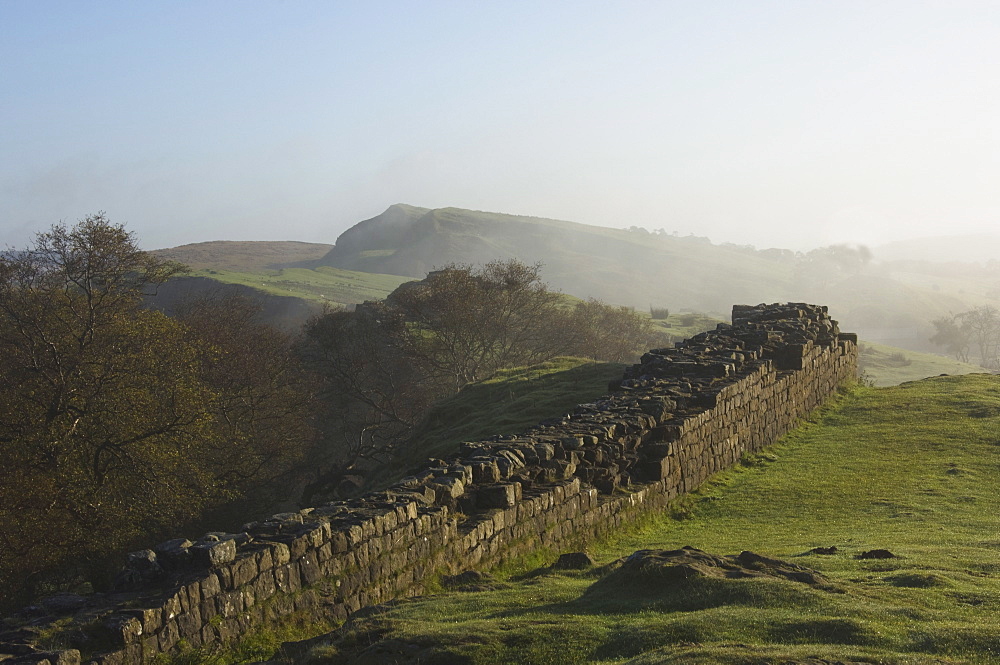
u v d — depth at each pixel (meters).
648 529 18.11
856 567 11.46
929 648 7.45
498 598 10.23
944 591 9.66
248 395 51.75
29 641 8.32
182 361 39.53
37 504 30.94
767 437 26.33
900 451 24.14
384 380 68.00
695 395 22.94
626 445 19.30
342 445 65.12
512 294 71.81
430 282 72.75
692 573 9.71
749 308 38.41
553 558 15.06
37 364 36.09
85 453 35.62
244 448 47.69
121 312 39.00
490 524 13.88
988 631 7.80
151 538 41.78
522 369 44.06
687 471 20.83
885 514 17.98
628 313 89.25
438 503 13.78
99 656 8.25
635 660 7.20
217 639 9.43
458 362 69.56
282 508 51.66
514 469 15.86
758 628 7.98
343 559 11.20
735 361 26.56
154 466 35.97
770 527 17.78
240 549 10.36
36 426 34.16
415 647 8.12
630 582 10.03
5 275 36.91
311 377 62.59
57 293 38.22
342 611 10.91
